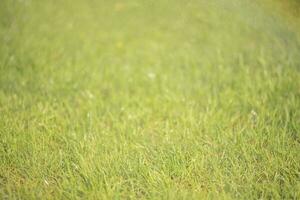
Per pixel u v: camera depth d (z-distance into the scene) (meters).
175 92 5.07
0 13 6.62
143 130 4.32
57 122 4.39
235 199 3.42
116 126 4.36
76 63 5.64
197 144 4.02
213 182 3.63
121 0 6.98
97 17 6.74
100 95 5.02
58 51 5.88
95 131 4.27
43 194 3.52
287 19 5.08
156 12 6.58
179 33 6.30
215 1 5.60
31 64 5.50
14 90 4.94
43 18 6.66
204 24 6.16
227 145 4.02
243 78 5.17
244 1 5.24
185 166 3.76
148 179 3.63
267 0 5.13
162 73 5.52
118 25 6.56
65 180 3.59
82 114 4.59
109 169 3.72
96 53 5.93
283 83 4.94
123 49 6.05
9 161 3.86
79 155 3.85
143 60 5.83
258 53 5.64
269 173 3.71
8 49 5.74
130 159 3.84
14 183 3.66
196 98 4.91
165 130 4.29
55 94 4.95
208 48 5.93
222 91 5.00
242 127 4.36
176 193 3.48
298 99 4.66
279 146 3.97
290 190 3.45
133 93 5.11
